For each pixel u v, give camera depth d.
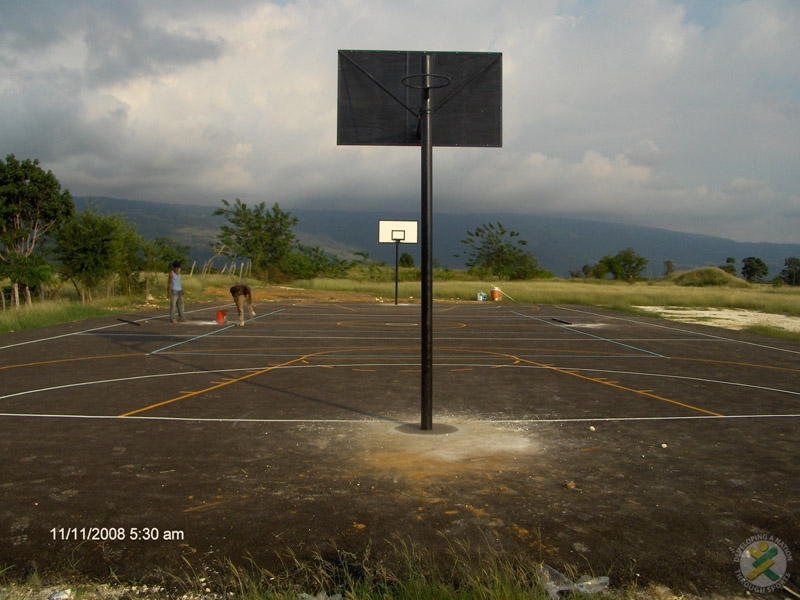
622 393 10.31
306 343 16.55
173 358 13.59
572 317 26.92
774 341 18.80
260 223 52.75
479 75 7.75
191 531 4.60
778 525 4.86
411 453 6.57
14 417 8.10
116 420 7.98
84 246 25.88
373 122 7.73
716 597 3.80
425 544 4.40
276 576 3.97
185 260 45.25
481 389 10.45
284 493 5.36
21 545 4.37
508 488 5.55
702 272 71.88
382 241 33.25
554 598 3.72
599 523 4.82
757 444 7.19
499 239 74.44
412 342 17.09
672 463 6.39
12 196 24.16
